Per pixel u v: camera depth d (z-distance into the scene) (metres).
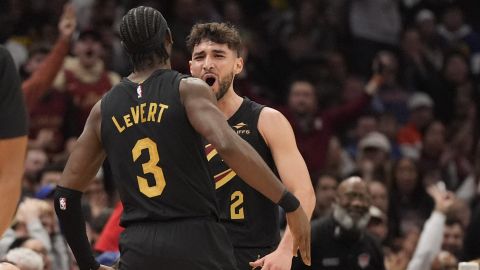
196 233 7.05
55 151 17.53
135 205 7.19
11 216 7.22
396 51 24.72
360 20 24.44
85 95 18.02
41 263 10.68
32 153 15.81
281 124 8.92
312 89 18.70
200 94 7.11
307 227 7.11
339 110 19.17
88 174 7.46
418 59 24.77
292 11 24.89
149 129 7.16
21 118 7.26
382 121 22.05
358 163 19.23
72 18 15.62
